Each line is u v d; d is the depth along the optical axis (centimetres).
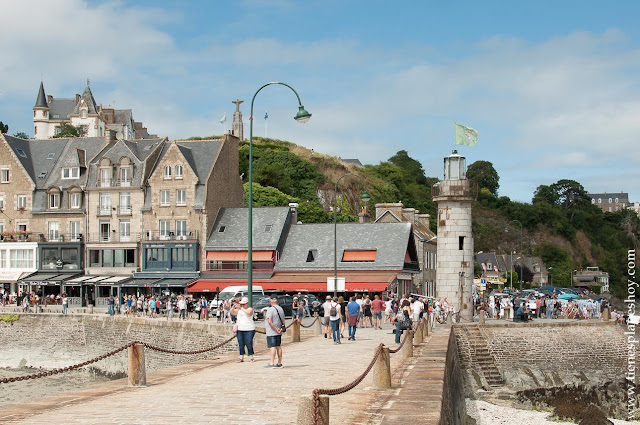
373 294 6053
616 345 4941
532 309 5919
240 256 6544
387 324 4447
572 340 4862
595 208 16050
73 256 7000
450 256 4728
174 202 6819
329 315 3300
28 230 7175
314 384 1666
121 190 6969
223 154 7175
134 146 7369
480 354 4475
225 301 4678
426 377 1692
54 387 4391
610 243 15112
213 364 2170
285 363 2184
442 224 4769
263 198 9006
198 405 1361
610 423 3172
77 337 5316
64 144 7638
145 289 6719
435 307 4544
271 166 10200
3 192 7269
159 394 1517
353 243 6519
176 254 6712
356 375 1842
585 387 4369
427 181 14625
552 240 14350
